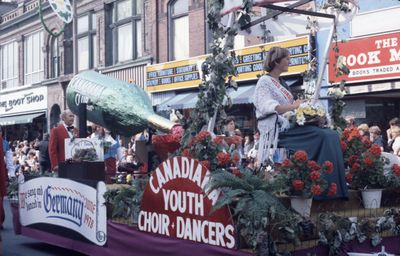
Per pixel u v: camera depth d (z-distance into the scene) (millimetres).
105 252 5496
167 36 18938
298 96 6195
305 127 4586
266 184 4008
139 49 20688
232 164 4527
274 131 4734
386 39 12164
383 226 4465
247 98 14297
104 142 7191
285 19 6059
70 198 6172
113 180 6934
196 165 4258
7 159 10531
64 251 7453
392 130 9805
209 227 4137
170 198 4539
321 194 4305
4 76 31344
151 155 6703
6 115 30562
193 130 5164
